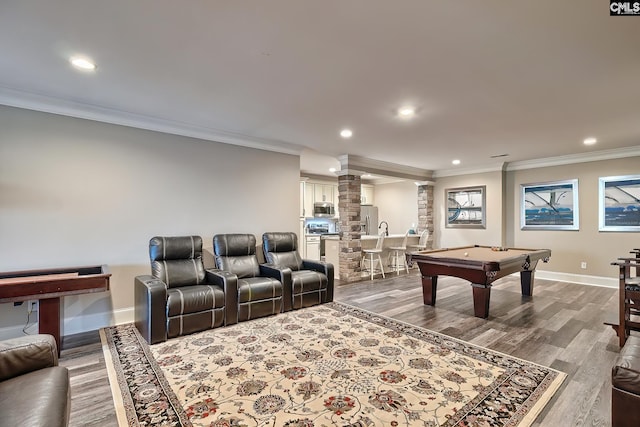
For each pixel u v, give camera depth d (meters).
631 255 5.02
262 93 2.91
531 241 6.11
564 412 1.86
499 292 4.89
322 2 1.66
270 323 3.44
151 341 2.86
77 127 3.30
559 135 4.27
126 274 3.55
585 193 5.46
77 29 1.92
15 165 2.99
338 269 6.00
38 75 2.57
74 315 3.23
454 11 1.73
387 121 3.70
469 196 6.87
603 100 3.03
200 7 1.71
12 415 1.13
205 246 4.13
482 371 2.36
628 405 1.50
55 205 3.18
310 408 1.91
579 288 5.13
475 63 2.33
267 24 1.87
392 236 6.84
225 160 4.33
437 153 5.49
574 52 2.17
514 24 1.85
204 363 2.50
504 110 3.31
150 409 1.90
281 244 4.49
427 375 2.30
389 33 1.96
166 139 3.85
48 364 1.56
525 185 6.18
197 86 2.76
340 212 5.87
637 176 4.94
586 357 2.59
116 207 3.51
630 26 1.86
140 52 2.20
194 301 3.12
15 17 1.79
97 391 2.11
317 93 2.90
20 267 3.00
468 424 1.75
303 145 4.94
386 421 1.78
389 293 4.84
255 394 2.06
